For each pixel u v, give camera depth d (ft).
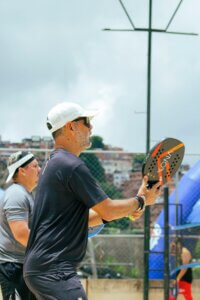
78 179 17.99
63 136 18.93
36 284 17.95
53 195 18.16
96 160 52.44
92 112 19.03
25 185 25.27
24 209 24.56
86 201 18.07
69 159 18.26
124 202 18.70
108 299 49.11
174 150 19.99
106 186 52.54
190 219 51.24
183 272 47.39
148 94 50.96
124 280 49.32
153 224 54.95
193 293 50.65
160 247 50.78
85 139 19.11
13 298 24.89
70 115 18.86
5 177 49.62
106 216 18.35
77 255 18.20
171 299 48.01
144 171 19.88
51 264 17.84
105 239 51.06
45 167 18.58
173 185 54.75
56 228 18.06
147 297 48.19
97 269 50.67
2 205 24.91
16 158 25.22
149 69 51.03
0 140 60.49
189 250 49.75
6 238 25.03
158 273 50.67
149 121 50.93
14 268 25.00
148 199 19.75
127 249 51.16
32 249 18.16
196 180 51.98
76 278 17.98
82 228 18.28
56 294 17.70
